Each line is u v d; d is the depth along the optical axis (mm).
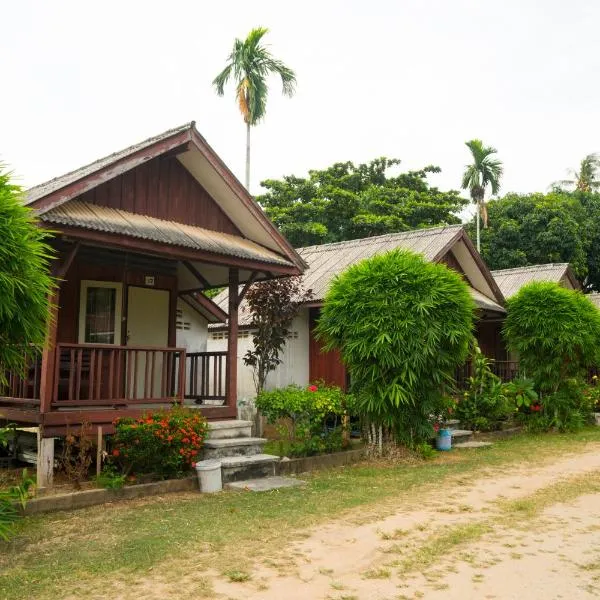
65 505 7113
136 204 9711
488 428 14594
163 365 9688
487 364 15156
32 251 5578
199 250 9258
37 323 5727
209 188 10789
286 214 30438
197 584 4715
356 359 11086
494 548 5684
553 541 5910
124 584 4715
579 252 33281
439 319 10836
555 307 15586
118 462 8461
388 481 9023
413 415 11234
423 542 5871
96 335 10125
